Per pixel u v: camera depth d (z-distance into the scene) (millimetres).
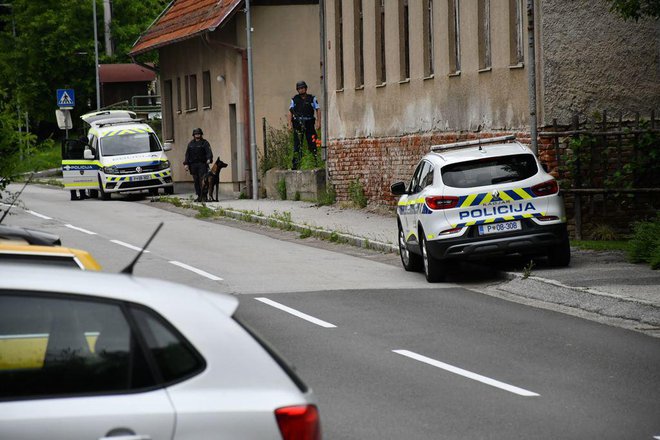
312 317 25766
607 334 23109
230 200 67750
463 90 45875
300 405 8945
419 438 14992
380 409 16719
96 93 112438
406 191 34781
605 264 32188
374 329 24031
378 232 44812
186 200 68000
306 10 73000
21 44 115500
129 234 48250
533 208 30953
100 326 8859
